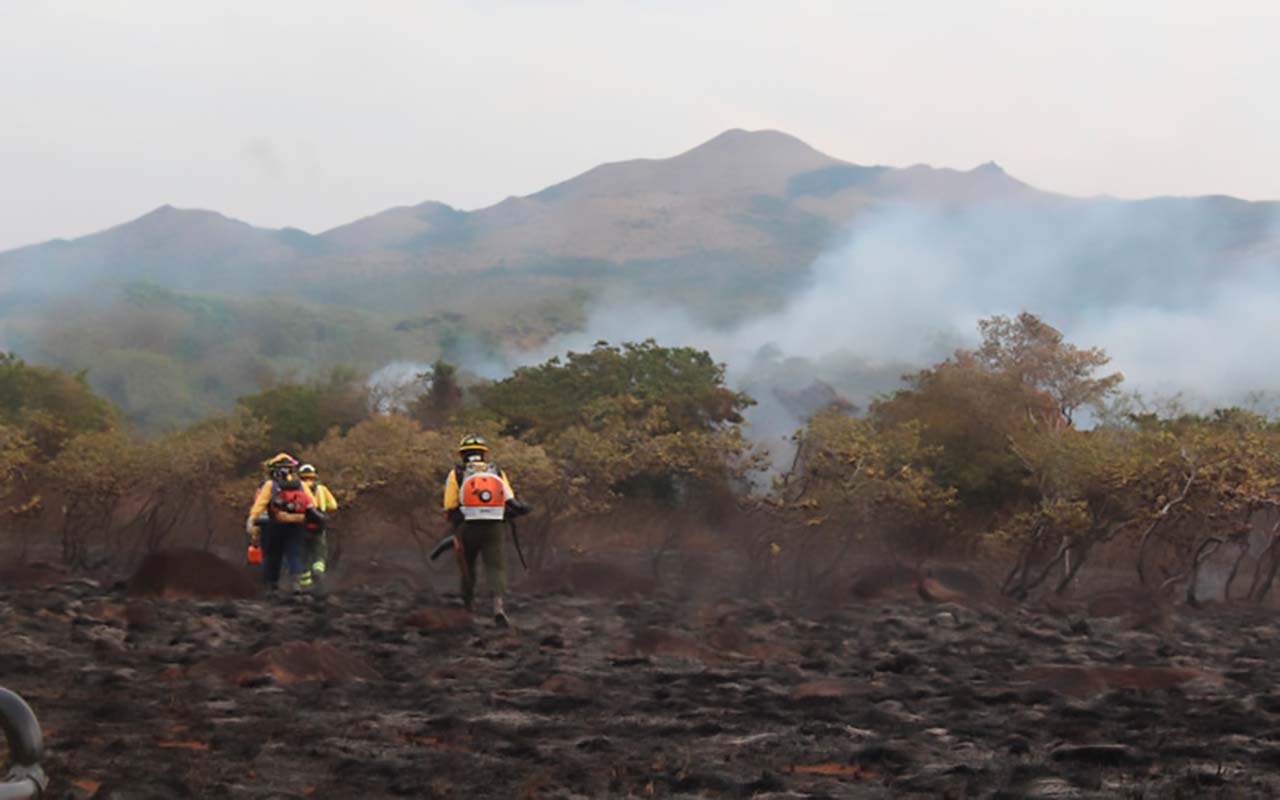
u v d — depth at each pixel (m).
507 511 13.09
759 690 8.63
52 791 5.45
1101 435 20.88
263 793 5.61
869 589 17.11
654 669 9.68
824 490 20.09
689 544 23.23
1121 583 21.23
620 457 22.61
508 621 12.41
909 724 7.54
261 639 10.81
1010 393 27.73
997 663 10.44
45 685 8.15
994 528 24.08
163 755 6.22
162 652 9.67
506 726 7.24
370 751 6.52
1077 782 6.07
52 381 34.16
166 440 23.27
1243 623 15.27
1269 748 6.80
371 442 22.69
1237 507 18.53
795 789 5.96
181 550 14.73
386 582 18.27
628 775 6.16
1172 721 7.64
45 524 24.73
